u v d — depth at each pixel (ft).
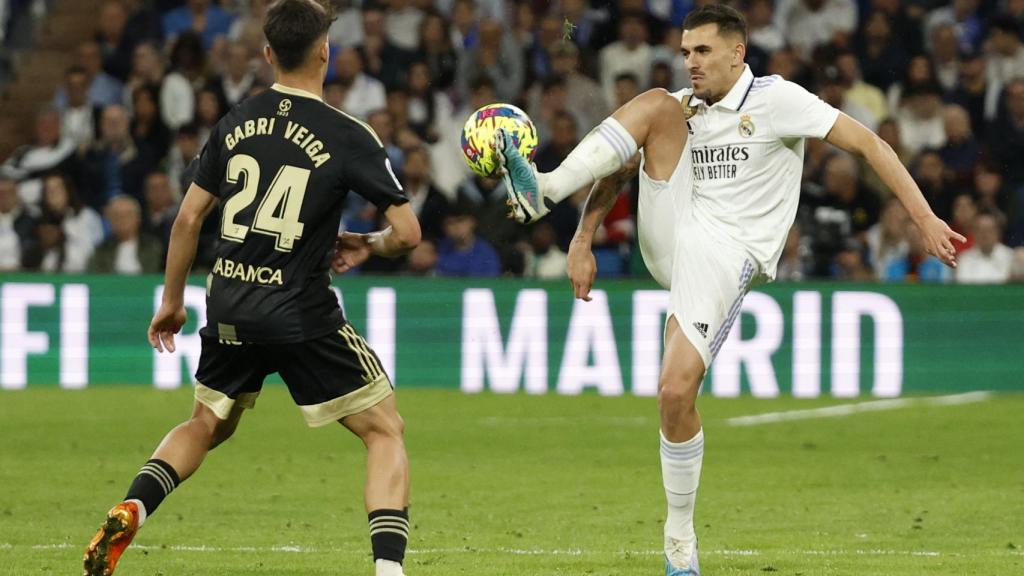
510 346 135.64
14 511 77.05
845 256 144.46
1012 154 155.63
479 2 167.12
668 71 157.89
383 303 136.05
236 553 65.21
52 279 135.85
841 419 119.03
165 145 161.58
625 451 102.83
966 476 91.56
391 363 136.36
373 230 151.53
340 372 51.24
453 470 94.17
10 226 153.38
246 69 162.30
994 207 150.10
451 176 155.22
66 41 190.60
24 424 113.50
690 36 57.21
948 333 134.00
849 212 147.23
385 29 168.86
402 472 50.88
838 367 133.90
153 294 136.56
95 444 103.96
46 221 153.28
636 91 156.66
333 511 78.07
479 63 162.09
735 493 84.74
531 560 63.26
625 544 67.97
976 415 121.29
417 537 70.13
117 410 121.29
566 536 70.33
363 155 50.37
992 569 60.95
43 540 68.18
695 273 56.75
